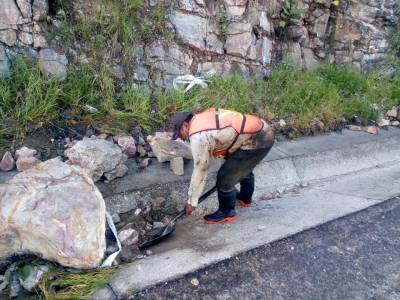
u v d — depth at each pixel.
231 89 4.75
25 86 3.75
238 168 2.98
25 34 3.89
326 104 5.32
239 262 2.71
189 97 4.54
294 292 2.56
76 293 2.34
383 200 3.75
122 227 3.11
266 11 5.57
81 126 3.83
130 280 2.47
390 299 2.59
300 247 2.94
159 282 2.46
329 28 6.43
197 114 2.84
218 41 5.13
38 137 3.60
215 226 3.27
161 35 4.67
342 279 2.72
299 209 3.55
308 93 5.23
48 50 4.01
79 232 2.48
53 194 2.58
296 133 4.90
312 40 6.33
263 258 2.78
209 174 3.76
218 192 3.20
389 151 5.20
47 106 3.69
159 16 4.59
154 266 2.65
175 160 3.65
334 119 5.27
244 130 2.83
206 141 2.71
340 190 4.07
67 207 2.53
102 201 2.71
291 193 4.04
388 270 2.86
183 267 2.62
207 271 2.60
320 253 2.92
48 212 2.48
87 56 4.22
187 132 2.86
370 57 6.83
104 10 4.32
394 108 6.04
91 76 4.16
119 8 4.39
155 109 4.34
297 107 5.11
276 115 4.97
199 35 4.95
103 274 2.52
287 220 3.32
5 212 2.47
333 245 3.02
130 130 4.02
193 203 2.90
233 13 5.19
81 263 2.47
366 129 5.43
